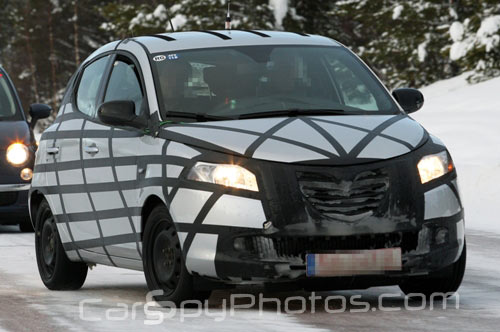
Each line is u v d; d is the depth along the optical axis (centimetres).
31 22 13638
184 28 7338
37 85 14038
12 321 1321
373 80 1563
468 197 3247
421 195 1330
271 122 1398
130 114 1470
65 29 13650
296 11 7225
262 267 1296
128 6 7688
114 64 1631
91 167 1577
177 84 1490
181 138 1391
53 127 1759
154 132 1439
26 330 1245
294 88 1502
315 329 1203
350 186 1299
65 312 1393
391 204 1309
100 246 1566
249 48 1562
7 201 2720
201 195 1327
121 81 1588
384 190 1314
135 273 1864
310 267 1295
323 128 1373
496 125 4331
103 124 1583
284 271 1295
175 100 1466
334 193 1301
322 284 1317
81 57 13462
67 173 1653
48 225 1734
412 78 7369
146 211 1442
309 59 1560
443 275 1409
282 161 1312
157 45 1571
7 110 2867
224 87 1486
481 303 1420
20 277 1841
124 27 7581
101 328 1243
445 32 6838
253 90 1486
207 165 1334
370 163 1317
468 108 4844
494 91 5109
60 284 1689
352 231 1293
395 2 7100
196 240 1329
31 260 2092
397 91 1600
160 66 1521
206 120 1435
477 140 4184
